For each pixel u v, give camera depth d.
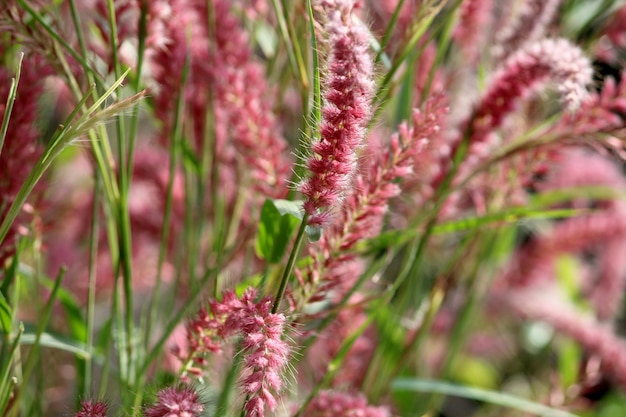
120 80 0.47
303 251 0.60
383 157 0.52
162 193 0.72
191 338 0.51
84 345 0.62
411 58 0.62
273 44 0.70
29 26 0.54
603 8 0.71
